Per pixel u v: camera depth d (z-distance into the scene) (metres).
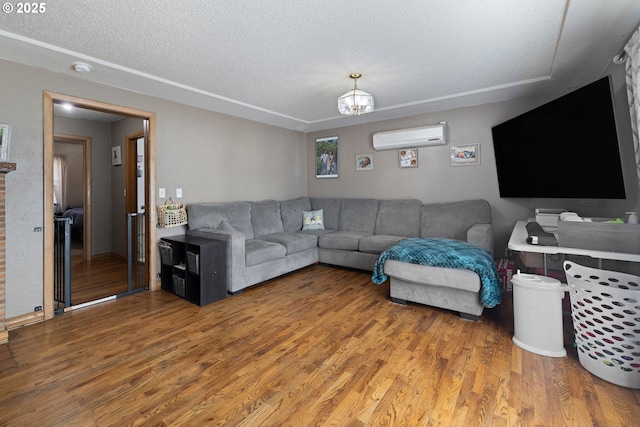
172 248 3.22
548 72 2.91
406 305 2.90
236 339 2.24
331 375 1.79
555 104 2.69
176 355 2.01
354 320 2.56
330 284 3.57
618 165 2.18
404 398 1.59
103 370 1.84
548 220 3.14
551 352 1.96
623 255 1.76
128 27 2.06
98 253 4.89
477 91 3.43
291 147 5.35
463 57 2.58
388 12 1.94
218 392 1.64
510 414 1.46
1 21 1.96
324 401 1.57
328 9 1.90
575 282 1.86
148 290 3.36
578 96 2.43
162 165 3.45
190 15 1.94
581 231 1.95
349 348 2.10
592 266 2.63
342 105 2.85
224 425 1.41
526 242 2.16
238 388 1.67
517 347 2.09
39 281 2.56
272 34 2.19
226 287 3.14
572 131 2.54
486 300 2.40
